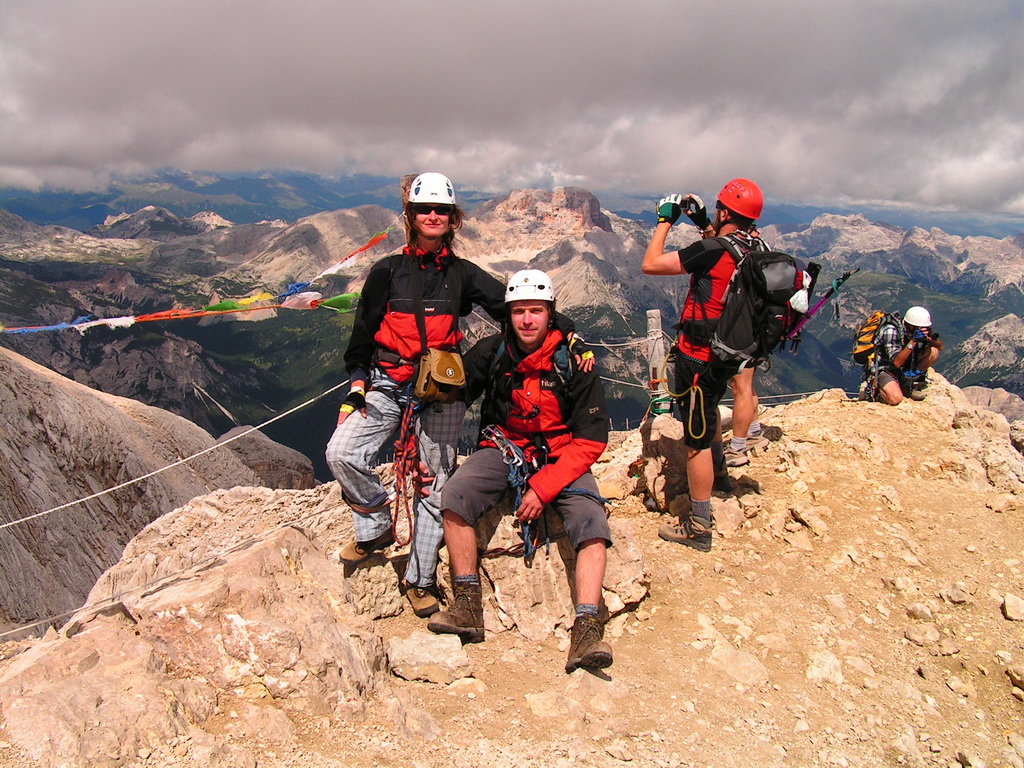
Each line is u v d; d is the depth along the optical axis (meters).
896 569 6.62
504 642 5.46
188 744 3.46
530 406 5.30
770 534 7.14
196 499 10.48
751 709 4.97
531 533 5.66
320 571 5.22
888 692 5.31
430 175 5.01
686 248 6.03
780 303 5.82
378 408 5.25
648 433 8.02
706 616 5.95
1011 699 5.36
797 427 9.69
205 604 4.20
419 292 5.13
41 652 4.14
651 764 4.29
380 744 3.95
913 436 9.43
